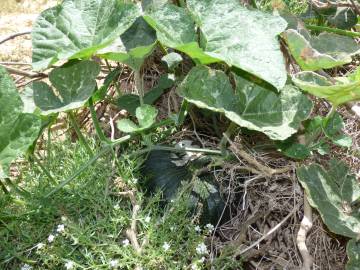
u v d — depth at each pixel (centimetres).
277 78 142
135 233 150
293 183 168
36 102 159
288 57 179
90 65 163
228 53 151
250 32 152
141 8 176
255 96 162
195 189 167
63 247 147
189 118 190
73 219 159
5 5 297
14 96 143
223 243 164
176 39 154
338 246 168
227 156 166
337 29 196
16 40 264
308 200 154
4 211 158
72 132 202
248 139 182
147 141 165
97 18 160
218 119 186
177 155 176
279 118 158
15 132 144
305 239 160
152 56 200
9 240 162
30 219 159
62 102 161
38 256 156
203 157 174
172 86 190
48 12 159
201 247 146
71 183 165
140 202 158
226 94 160
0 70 143
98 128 162
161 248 144
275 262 163
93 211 161
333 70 202
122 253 142
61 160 177
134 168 165
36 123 144
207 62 156
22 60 250
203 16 157
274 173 167
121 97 181
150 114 155
